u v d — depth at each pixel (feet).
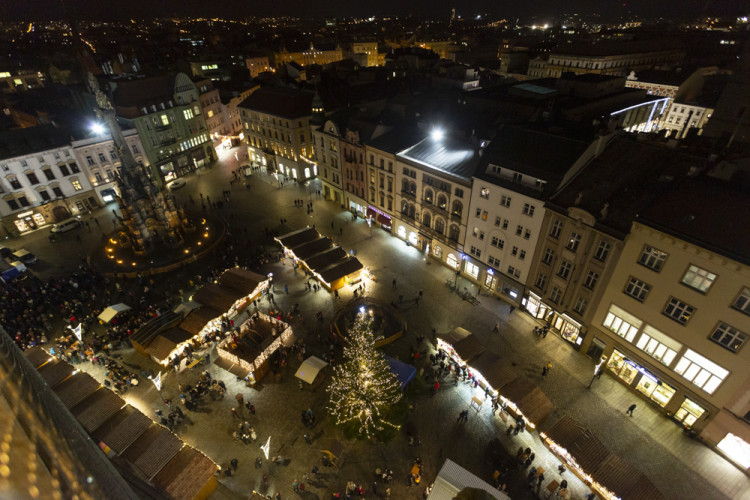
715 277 100.12
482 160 158.92
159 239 205.57
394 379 127.75
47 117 264.72
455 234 179.83
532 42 629.51
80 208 239.50
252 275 170.40
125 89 255.29
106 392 117.19
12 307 160.45
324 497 104.73
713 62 435.53
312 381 126.93
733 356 101.30
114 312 152.76
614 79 241.55
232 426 121.70
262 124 286.66
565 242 134.82
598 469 100.83
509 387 121.70
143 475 98.17
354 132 211.41
